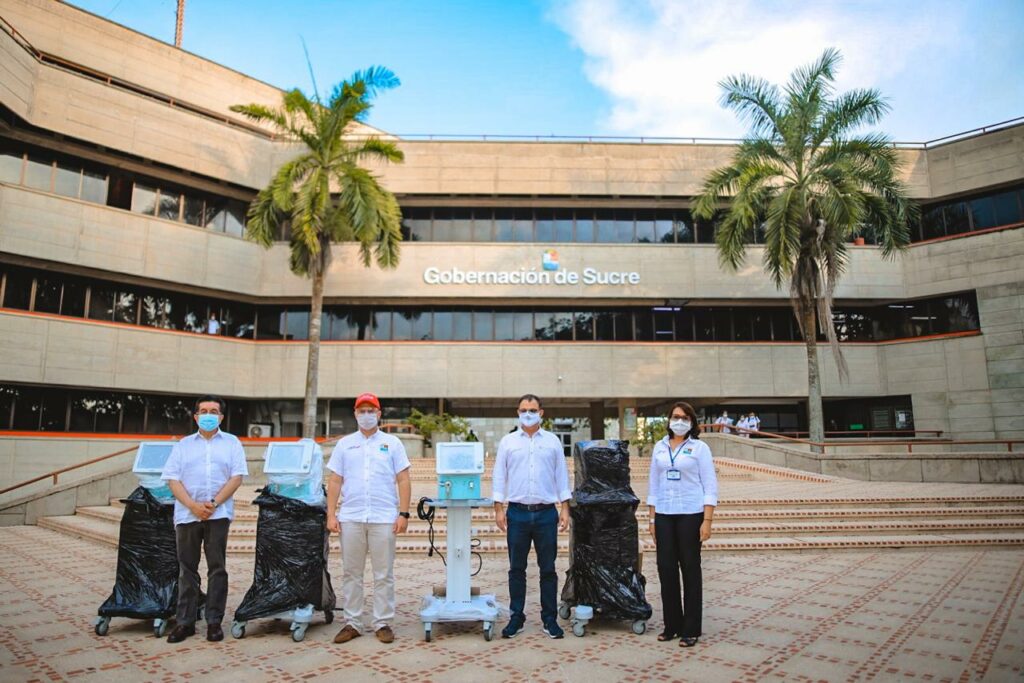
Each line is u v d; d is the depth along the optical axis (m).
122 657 5.45
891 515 12.15
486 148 28.08
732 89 22.56
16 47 20.19
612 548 6.21
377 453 6.11
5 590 7.98
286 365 26.80
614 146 28.38
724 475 18.62
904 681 4.79
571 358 27.70
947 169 27.58
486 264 27.58
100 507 14.91
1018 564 9.38
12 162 21.53
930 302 28.03
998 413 25.42
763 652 5.46
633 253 28.00
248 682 4.85
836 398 28.95
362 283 27.11
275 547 6.12
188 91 25.64
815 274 22.28
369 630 6.24
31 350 20.98
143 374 23.42
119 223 23.11
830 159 21.86
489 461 23.25
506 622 6.50
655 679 4.86
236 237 26.11
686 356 28.00
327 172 21.81
